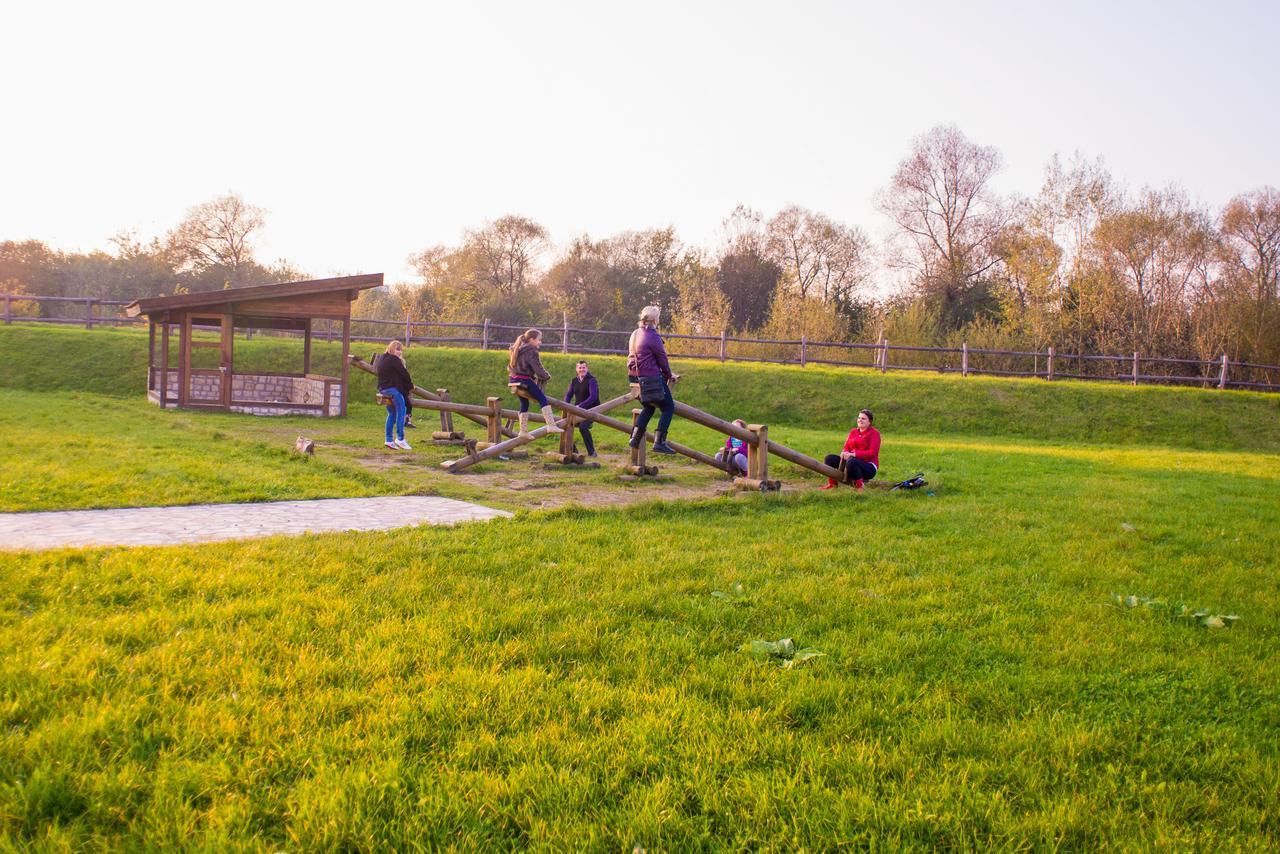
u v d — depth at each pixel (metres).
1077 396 28.62
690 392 27.59
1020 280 43.50
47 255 54.16
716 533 7.81
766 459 11.52
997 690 4.07
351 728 3.32
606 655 4.32
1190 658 4.66
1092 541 8.07
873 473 11.88
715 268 62.84
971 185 54.84
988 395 28.34
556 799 2.87
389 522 7.96
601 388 28.05
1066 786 3.16
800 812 2.86
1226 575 6.83
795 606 5.38
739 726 3.49
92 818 2.67
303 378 23.05
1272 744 3.60
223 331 20.64
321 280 20.70
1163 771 3.35
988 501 10.77
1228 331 39.56
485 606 4.99
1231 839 2.80
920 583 6.11
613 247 63.84
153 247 55.28
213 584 5.11
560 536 7.24
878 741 3.40
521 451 15.29
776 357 38.69
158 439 13.88
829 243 62.69
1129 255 42.03
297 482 10.16
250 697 3.52
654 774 3.10
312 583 5.33
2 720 3.21
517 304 56.03
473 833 2.65
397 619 4.62
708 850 2.67
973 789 3.06
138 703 3.39
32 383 24.66
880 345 32.69
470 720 3.46
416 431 18.73
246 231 55.94
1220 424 27.22
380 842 2.61
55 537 6.55
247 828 2.65
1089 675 4.35
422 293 60.44
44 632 4.13
